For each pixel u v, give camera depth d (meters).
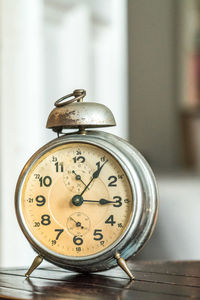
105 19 2.03
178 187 2.73
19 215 0.61
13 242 1.11
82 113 0.60
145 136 3.99
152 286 0.58
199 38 3.90
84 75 1.99
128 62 3.84
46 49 1.90
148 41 3.94
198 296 0.55
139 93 3.94
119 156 0.60
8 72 1.12
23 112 1.14
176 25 3.98
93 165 0.61
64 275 0.63
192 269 0.66
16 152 1.12
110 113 0.62
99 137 0.62
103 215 0.60
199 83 3.94
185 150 4.12
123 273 0.64
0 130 1.10
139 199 0.60
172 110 4.10
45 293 0.56
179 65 4.00
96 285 0.58
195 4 3.90
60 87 1.96
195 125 4.03
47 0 1.84
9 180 1.11
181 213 2.16
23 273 0.64
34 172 0.62
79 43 1.97
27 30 1.16
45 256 0.61
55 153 0.62
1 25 1.10
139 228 0.60
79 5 1.93
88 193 0.61
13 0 1.12
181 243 1.87
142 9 3.88
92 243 0.60
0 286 0.58
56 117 0.61
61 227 0.61
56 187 0.61
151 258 1.75
